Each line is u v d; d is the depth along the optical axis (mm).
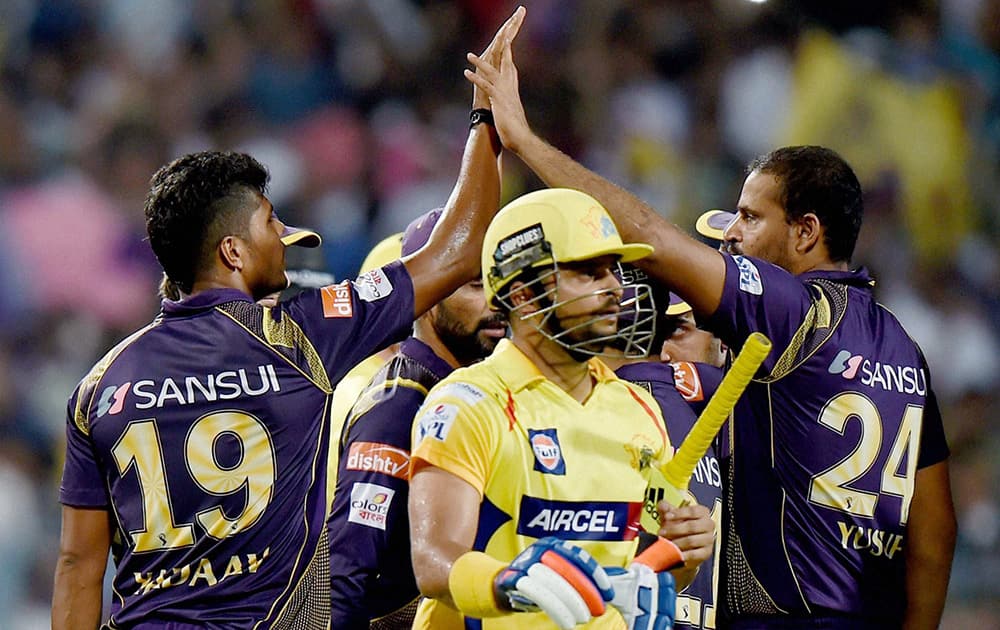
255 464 11711
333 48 38969
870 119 36812
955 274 35906
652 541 10906
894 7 38062
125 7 38781
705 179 37719
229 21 38906
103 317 34719
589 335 10602
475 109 13234
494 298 10891
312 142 37375
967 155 37188
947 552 14148
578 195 10773
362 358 12305
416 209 36844
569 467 10477
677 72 39062
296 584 11828
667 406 12719
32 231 34969
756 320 12430
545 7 39219
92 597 11969
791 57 38000
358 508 12977
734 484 13250
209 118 37750
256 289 12508
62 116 37438
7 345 33656
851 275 13578
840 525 12969
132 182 36562
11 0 38312
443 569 9750
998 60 38344
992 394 33812
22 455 31766
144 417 11656
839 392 12852
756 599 13133
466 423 10289
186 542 11617
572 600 9094
